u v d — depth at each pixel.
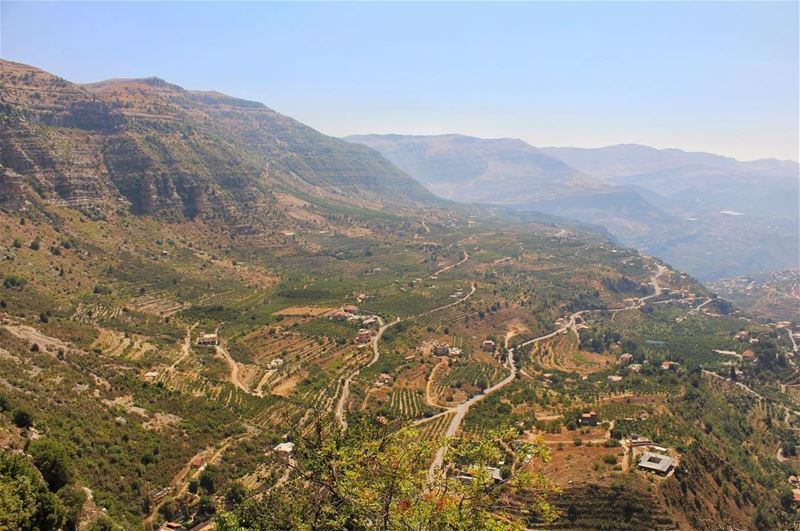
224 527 66.50
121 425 146.12
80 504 94.50
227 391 197.38
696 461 158.75
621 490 141.25
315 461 66.88
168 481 134.62
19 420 116.44
